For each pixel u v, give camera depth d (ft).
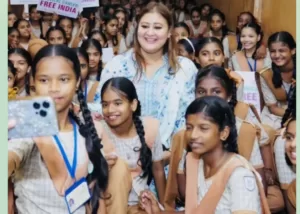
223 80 6.55
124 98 6.23
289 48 9.13
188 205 5.33
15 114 4.47
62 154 4.68
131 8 18.45
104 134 5.88
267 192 7.06
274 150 7.02
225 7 19.40
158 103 7.30
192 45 9.95
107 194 5.33
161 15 7.19
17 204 4.74
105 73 7.53
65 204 4.69
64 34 12.67
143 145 6.39
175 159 6.45
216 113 5.11
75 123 4.99
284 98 9.40
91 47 9.63
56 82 4.75
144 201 6.20
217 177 5.12
